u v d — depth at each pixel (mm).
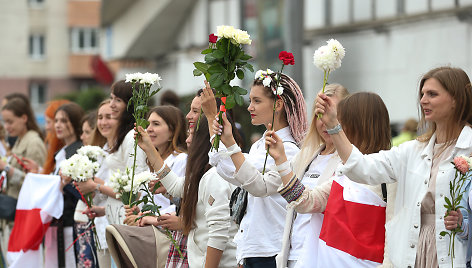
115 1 74188
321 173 11266
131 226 13258
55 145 19688
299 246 11180
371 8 44312
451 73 9492
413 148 9742
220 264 12617
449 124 9516
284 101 12078
